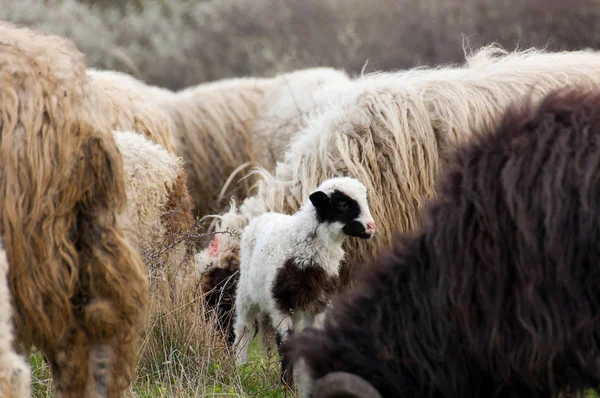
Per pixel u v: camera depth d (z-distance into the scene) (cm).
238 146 2094
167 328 1083
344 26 3938
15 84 710
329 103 1333
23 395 589
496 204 637
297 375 949
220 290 1170
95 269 701
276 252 1014
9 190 685
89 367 708
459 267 636
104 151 715
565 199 616
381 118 1159
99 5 4269
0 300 591
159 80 3794
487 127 712
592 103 667
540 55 1334
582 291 604
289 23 4003
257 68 3859
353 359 636
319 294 1015
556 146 637
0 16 3484
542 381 615
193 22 4159
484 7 3456
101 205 712
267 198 1186
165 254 1175
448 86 1213
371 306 659
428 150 1165
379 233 1111
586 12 3241
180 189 1243
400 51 3622
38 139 698
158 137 1491
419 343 637
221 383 995
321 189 998
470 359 634
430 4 3650
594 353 601
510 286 623
